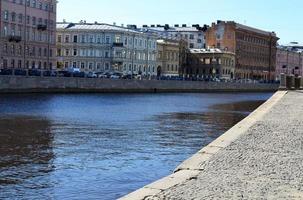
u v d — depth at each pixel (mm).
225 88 145500
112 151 26719
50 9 121750
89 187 17938
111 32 137500
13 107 56531
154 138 32688
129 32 140750
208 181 11375
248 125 23047
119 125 41250
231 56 179250
